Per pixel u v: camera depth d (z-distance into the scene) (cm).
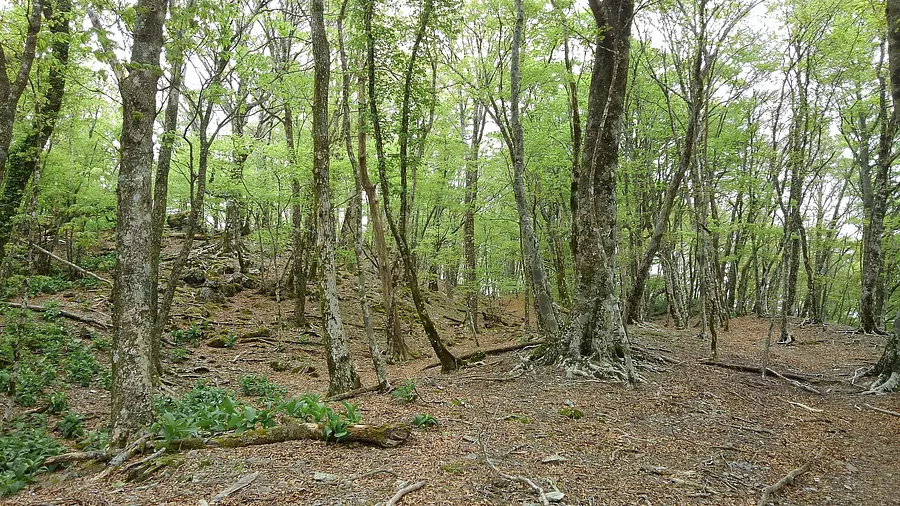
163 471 439
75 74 890
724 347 1342
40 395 816
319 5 812
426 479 413
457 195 1697
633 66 1527
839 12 1234
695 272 2756
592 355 899
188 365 1146
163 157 928
